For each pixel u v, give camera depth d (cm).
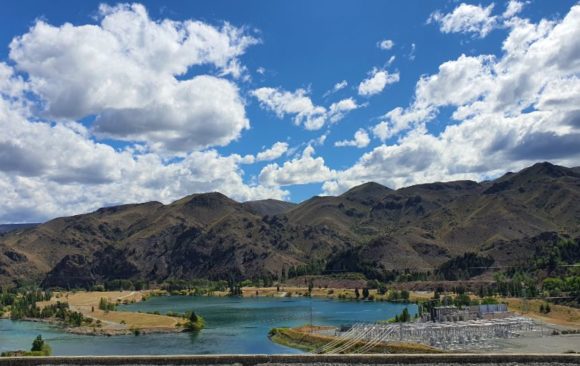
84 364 5306
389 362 5219
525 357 5175
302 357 5259
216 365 5272
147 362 5306
